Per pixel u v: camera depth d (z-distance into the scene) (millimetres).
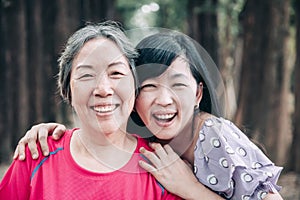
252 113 8664
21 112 9680
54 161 2066
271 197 2141
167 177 2090
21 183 2084
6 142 9305
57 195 1998
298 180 7781
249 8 8945
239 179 2094
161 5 14836
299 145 8344
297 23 8594
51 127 2207
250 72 8789
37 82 9852
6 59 9531
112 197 1989
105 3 10391
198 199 2092
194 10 10836
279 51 8656
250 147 2170
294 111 8547
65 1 9922
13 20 9594
